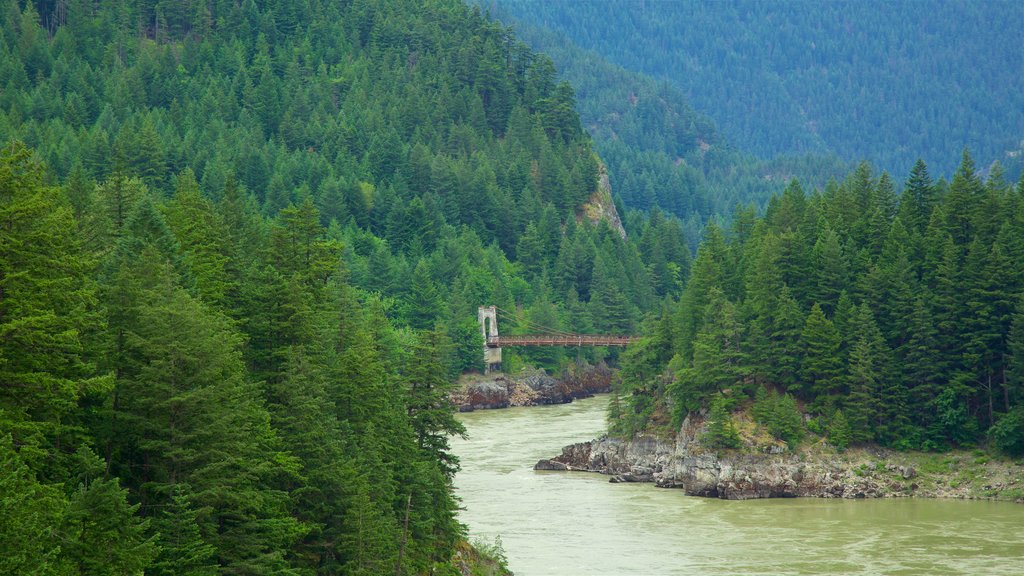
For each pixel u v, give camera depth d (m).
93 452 63.47
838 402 152.88
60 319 61.69
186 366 70.81
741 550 115.62
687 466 148.50
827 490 143.38
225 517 73.06
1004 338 154.12
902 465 146.50
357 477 80.62
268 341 90.69
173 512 67.38
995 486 141.38
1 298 60.75
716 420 147.88
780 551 115.12
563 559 112.00
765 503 140.50
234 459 68.75
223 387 72.62
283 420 80.81
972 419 150.00
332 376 91.12
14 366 60.62
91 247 94.56
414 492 91.25
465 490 149.00
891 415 152.62
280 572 71.31
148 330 70.81
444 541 96.69
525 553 114.44
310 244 108.50
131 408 69.94
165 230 96.31
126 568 58.62
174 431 68.38
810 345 154.75
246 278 97.94
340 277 132.12
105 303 72.50
